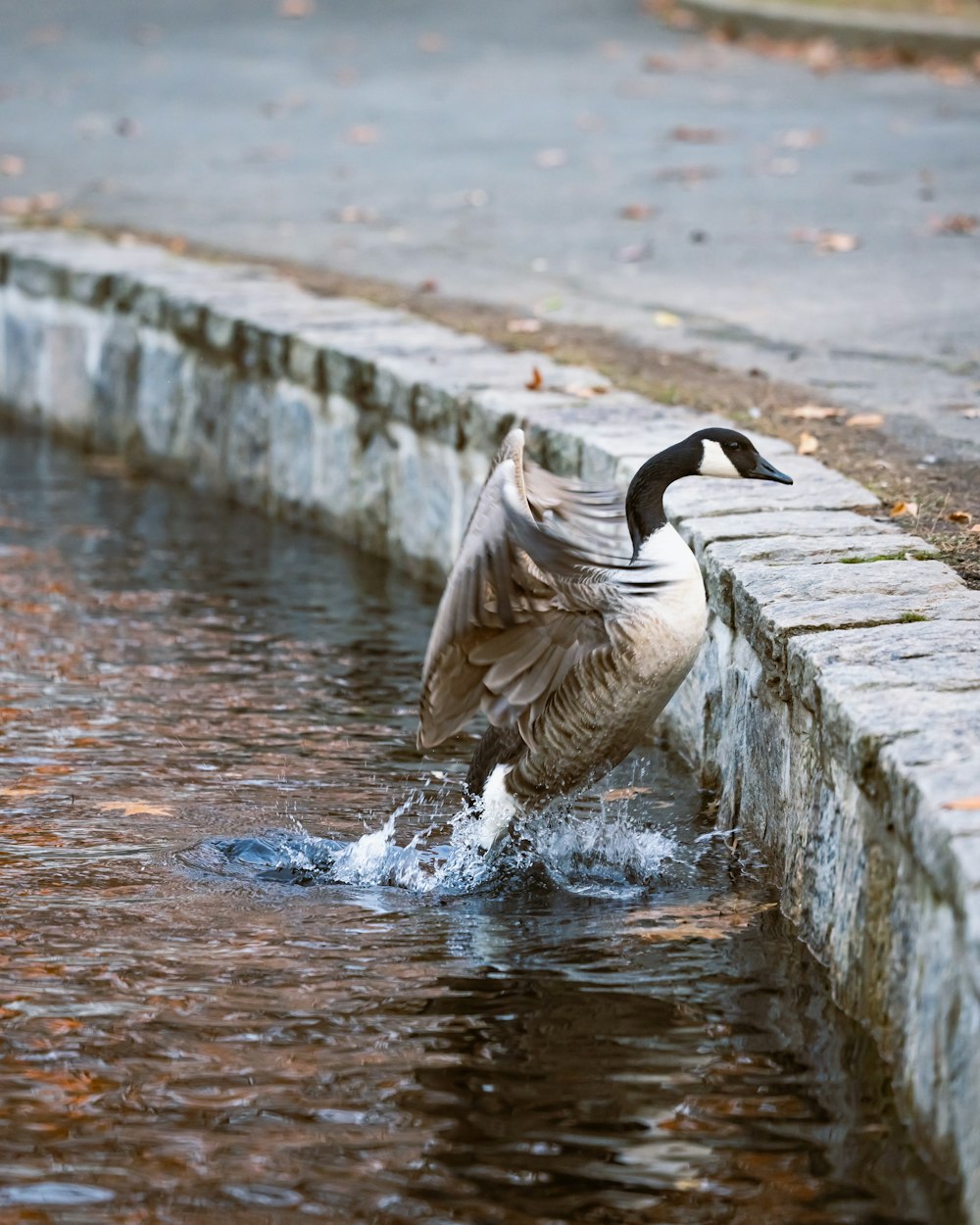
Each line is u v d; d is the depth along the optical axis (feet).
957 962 18.38
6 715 34.35
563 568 24.34
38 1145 19.77
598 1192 19.03
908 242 57.93
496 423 40.34
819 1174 19.34
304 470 50.52
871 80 92.17
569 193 68.23
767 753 27.17
